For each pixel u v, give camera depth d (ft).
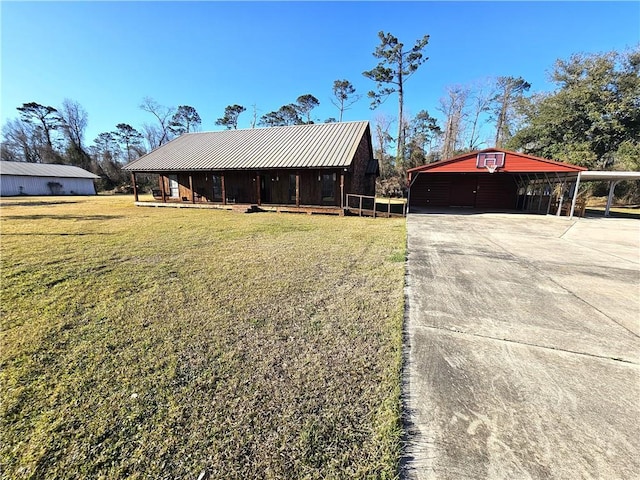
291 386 6.93
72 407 6.27
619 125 57.72
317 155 43.32
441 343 8.79
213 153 52.42
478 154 41.09
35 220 37.06
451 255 19.33
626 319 10.35
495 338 9.08
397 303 11.70
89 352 8.37
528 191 52.37
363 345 8.70
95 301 11.96
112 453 5.19
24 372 7.46
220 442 5.39
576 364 7.73
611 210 55.06
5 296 12.50
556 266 16.88
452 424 5.78
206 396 6.59
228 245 22.33
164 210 49.14
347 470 4.87
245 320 10.29
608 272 15.78
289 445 5.33
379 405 6.31
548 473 4.73
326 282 14.14
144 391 6.77
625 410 6.12
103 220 36.99
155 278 14.75
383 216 40.86
